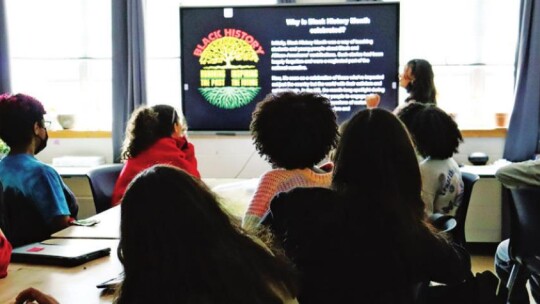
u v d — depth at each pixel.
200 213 0.99
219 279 0.97
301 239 1.46
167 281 0.96
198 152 4.75
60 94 5.06
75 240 2.19
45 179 2.31
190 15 4.55
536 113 4.39
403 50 4.78
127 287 0.99
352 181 1.46
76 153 4.93
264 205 1.76
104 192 3.31
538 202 2.34
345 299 1.45
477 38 4.71
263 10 4.50
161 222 0.96
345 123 1.54
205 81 4.60
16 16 5.00
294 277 1.15
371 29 4.45
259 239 1.17
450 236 1.78
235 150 4.72
